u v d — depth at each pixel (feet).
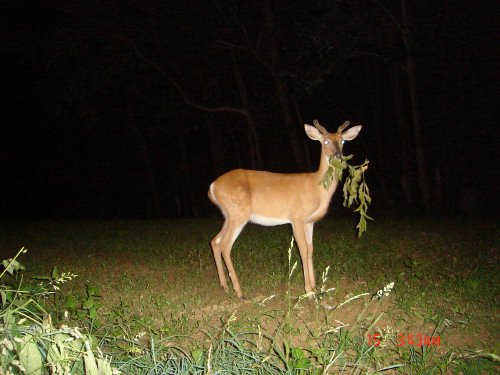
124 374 13.44
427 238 34.76
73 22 61.62
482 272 24.82
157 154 93.66
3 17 62.39
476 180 67.62
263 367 13.80
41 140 93.45
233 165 85.76
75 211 96.63
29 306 15.99
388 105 77.20
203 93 72.23
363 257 28.68
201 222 48.55
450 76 67.67
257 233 37.88
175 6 61.31
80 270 27.86
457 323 18.58
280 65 64.13
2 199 94.22
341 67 60.70
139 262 29.84
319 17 59.82
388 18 57.52
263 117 71.41
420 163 58.44
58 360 11.69
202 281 25.26
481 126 67.92
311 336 17.60
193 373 13.12
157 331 17.70
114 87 72.28
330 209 58.75
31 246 36.52
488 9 59.41
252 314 19.99
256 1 65.41
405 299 20.63
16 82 84.23
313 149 80.53
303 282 24.17
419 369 15.26
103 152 93.50
